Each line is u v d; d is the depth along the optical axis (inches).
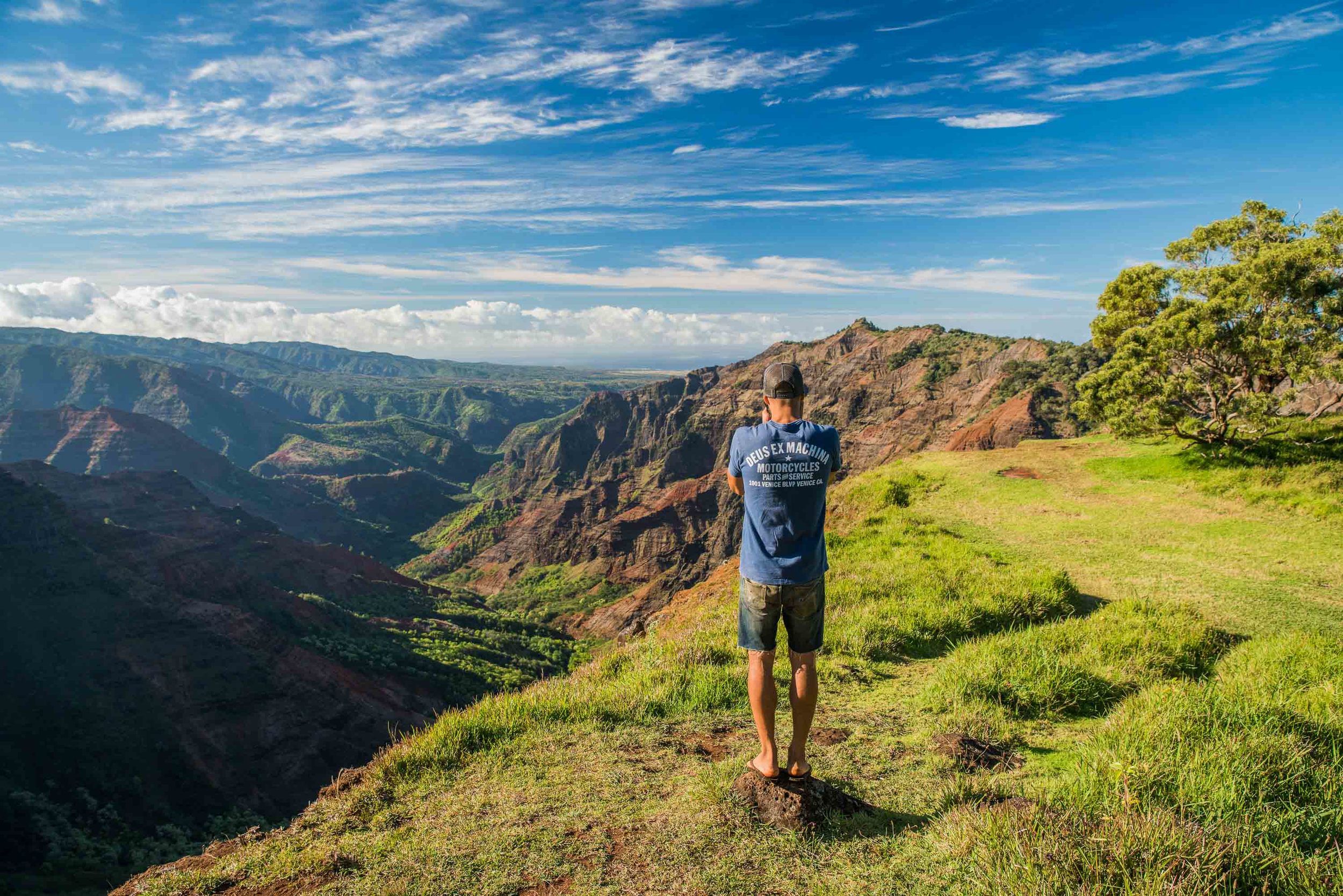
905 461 1128.8
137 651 3474.4
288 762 3228.3
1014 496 797.9
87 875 2397.9
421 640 5019.7
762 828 134.3
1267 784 135.8
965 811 133.3
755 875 119.1
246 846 149.2
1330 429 796.0
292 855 136.7
